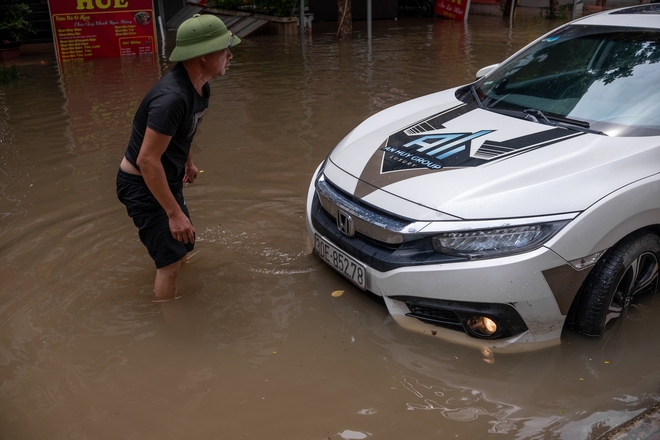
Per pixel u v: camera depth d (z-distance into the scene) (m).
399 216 2.73
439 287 2.62
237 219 4.26
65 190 4.77
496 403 2.45
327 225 3.17
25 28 11.78
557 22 16.97
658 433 2.21
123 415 2.43
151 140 2.67
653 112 2.99
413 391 2.53
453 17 17.89
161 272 3.22
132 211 3.03
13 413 2.44
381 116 3.80
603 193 2.57
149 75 9.53
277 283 3.42
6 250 3.79
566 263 2.54
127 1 11.26
